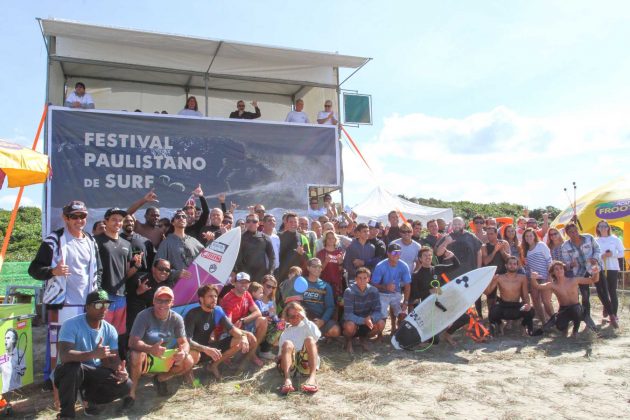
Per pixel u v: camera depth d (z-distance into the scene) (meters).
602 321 7.90
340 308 7.18
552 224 15.92
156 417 4.39
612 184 15.13
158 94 13.18
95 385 4.38
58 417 4.25
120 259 5.24
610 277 7.74
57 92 11.06
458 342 6.96
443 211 17.23
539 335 7.23
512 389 5.00
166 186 9.74
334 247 7.34
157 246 6.63
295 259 7.29
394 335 6.66
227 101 13.78
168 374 4.93
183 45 10.06
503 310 7.27
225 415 4.41
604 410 4.42
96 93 12.61
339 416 4.35
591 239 7.59
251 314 5.98
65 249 4.67
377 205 17.81
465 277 7.09
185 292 5.92
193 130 10.02
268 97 14.04
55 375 4.30
